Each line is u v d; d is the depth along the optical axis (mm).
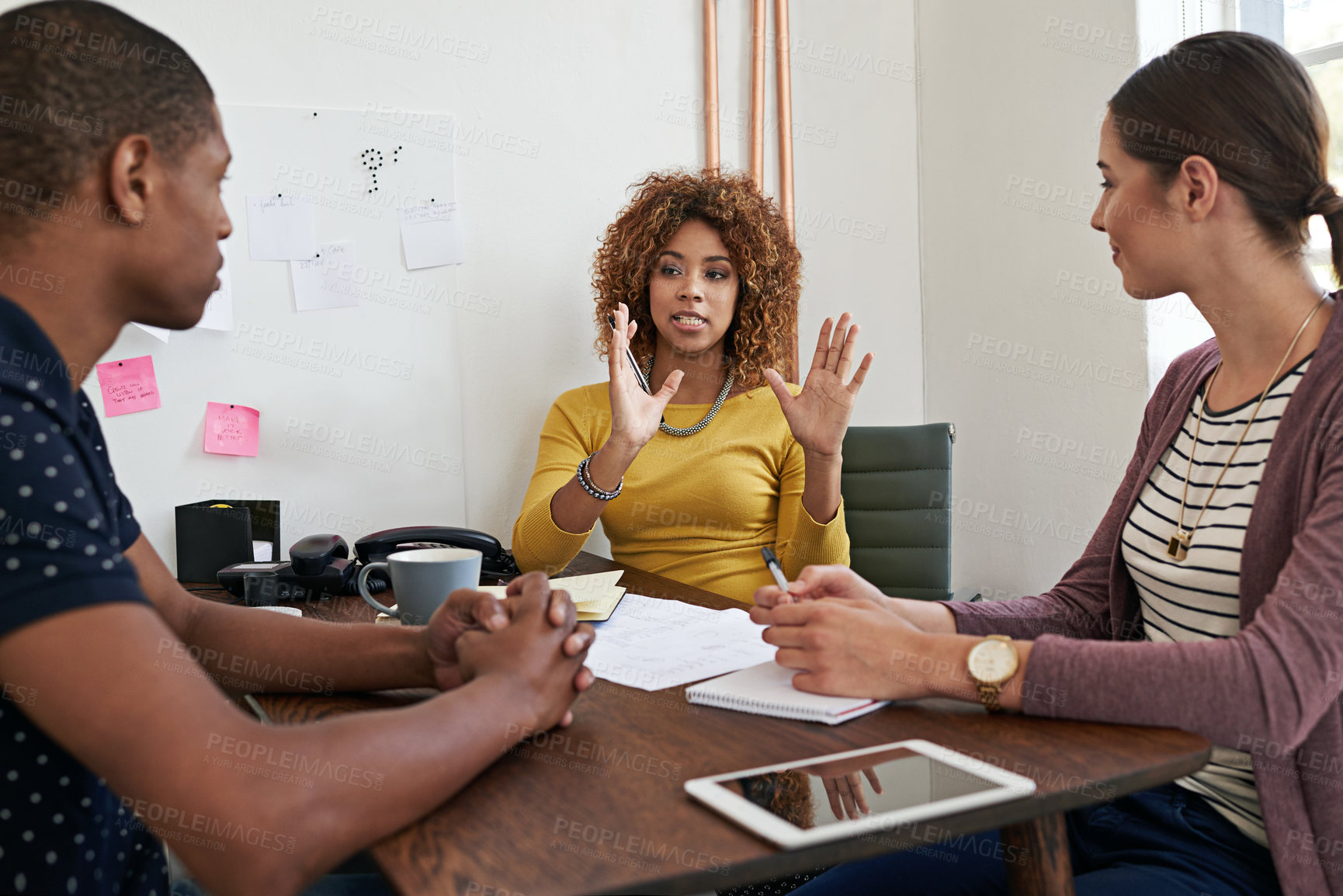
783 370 1850
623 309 1426
